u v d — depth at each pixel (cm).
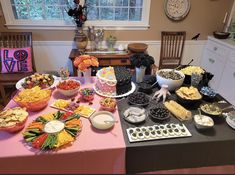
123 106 143
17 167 104
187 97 142
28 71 266
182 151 115
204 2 303
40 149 102
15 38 277
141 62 171
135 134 115
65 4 287
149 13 299
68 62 320
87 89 155
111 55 279
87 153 105
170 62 330
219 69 298
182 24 315
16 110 123
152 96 157
